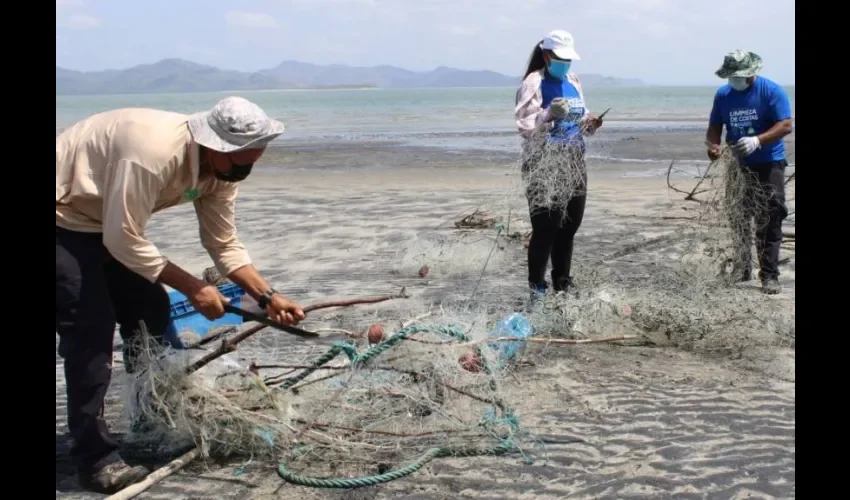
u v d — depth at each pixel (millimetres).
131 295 3758
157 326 3881
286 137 31344
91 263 3410
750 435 3961
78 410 3439
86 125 3393
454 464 3711
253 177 16562
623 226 9742
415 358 4461
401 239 9156
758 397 4441
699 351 5273
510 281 7180
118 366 5117
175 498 3451
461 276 7445
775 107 6398
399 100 132000
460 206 11594
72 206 3357
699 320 5379
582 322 5531
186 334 5336
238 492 3500
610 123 37188
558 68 5609
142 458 3846
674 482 3516
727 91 6738
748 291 6449
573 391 4582
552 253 6055
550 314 5559
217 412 3789
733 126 6691
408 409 4191
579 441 3928
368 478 3512
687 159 18562
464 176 16062
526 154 5773
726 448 3828
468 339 4332
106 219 3268
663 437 3959
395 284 7203
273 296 3895
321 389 4336
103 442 3518
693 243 7047
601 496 3410
